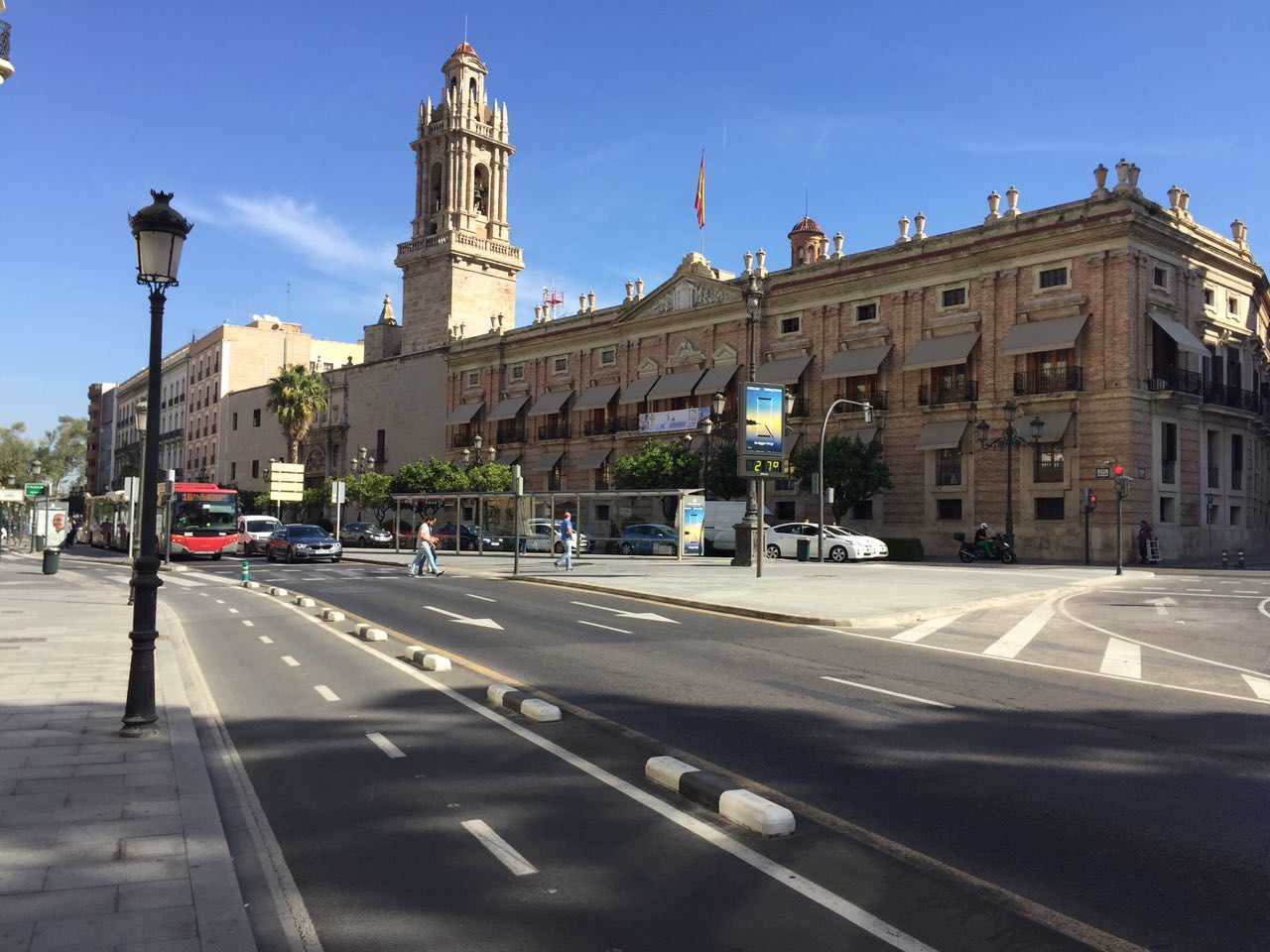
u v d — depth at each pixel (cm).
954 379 4238
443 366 7125
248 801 593
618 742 743
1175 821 546
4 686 918
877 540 3612
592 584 2238
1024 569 3062
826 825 541
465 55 7312
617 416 5872
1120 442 3672
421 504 4859
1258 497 4784
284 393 6950
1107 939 393
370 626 1430
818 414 4756
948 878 461
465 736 766
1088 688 976
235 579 2764
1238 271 4341
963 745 730
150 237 748
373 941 396
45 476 10200
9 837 493
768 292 5009
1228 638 1414
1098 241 3769
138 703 718
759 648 1269
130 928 388
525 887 454
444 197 7306
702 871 473
